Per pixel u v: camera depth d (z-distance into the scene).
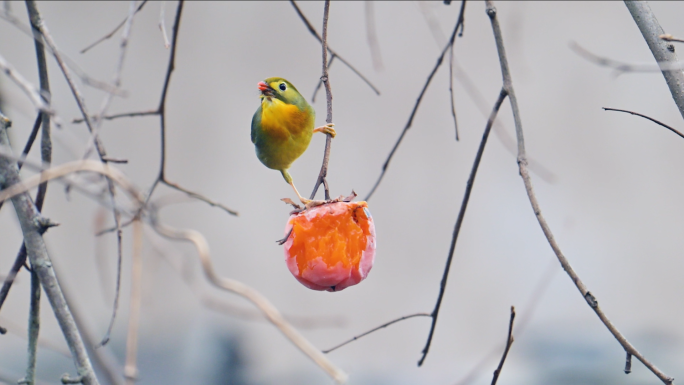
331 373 7.28
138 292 7.26
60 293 7.20
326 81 7.25
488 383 7.99
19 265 7.23
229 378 8.92
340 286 7.24
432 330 7.29
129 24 7.19
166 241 7.41
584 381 7.77
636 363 7.81
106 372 7.31
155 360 8.81
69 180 7.19
